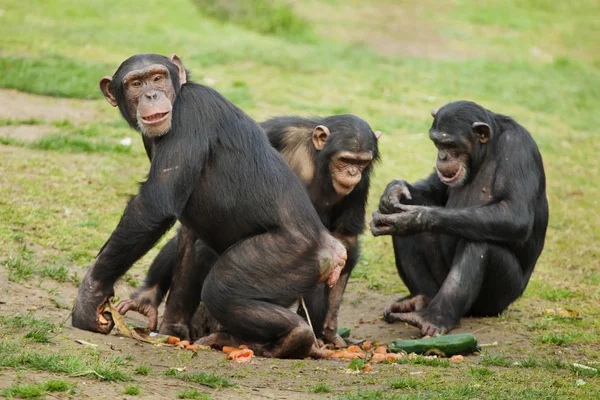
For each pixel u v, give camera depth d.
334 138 17.75
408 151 37.25
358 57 54.75
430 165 35.47
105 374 13.06
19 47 44.28
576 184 35.97
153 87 16.16
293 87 45.03
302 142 18.64
